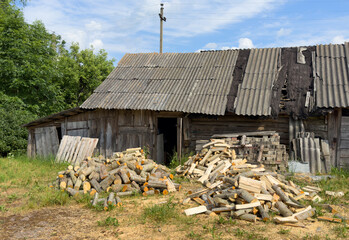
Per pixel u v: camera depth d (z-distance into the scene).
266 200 6.09
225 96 11.62
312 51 12.79
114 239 4.90
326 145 10.28
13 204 6.93
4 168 11.33
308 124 10.80
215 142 9.99
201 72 13.32
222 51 14.41
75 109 12.78
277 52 13.27
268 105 10.79
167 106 11.72
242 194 5.98
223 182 7.61
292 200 6.47
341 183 8.62
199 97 11.91
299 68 12.09
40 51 20.00
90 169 8.12
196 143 10.98
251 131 11.37
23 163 12.70
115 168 8.45
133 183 7.73
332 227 5.35
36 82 18.81
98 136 13.29
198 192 7.04
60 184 7.96
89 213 6.24
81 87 29.36
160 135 13.31
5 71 17.66
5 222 5.77
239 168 8.84
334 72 11.47
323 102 10.38
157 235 5.01
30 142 14.65
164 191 7.54
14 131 15.26
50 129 14.18
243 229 5.20
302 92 11.07
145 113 12.70
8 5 20.59
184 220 5.63
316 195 7.26
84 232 5.22
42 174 10.27
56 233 5.20
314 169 10.04
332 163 10.44
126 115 12.95
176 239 4.84
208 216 5.90
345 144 10.45
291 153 10.52
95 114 13.37
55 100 21.14
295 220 5.40
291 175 9.23
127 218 5.85
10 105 16.70
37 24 21.06
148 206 6.54
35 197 7.34
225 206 6.05
